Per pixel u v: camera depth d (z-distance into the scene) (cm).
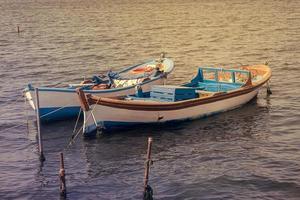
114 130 2623
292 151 2283
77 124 2800
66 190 1950
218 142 2441
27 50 6078
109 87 3025
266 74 3294
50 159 2292
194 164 2178
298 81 3769
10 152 2416
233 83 3108
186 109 2720
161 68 3397
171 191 1920
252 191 1892
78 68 4744
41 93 2758
